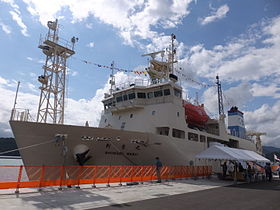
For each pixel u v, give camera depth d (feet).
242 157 69.26
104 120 90.74
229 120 145.28
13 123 48.34
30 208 25.46
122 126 80.89
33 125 49.52
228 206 30.73
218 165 100.32
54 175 51.57
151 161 69.10
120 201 31.94
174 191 43.62
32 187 37.47
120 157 62.90
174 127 73.82
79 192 37.68
